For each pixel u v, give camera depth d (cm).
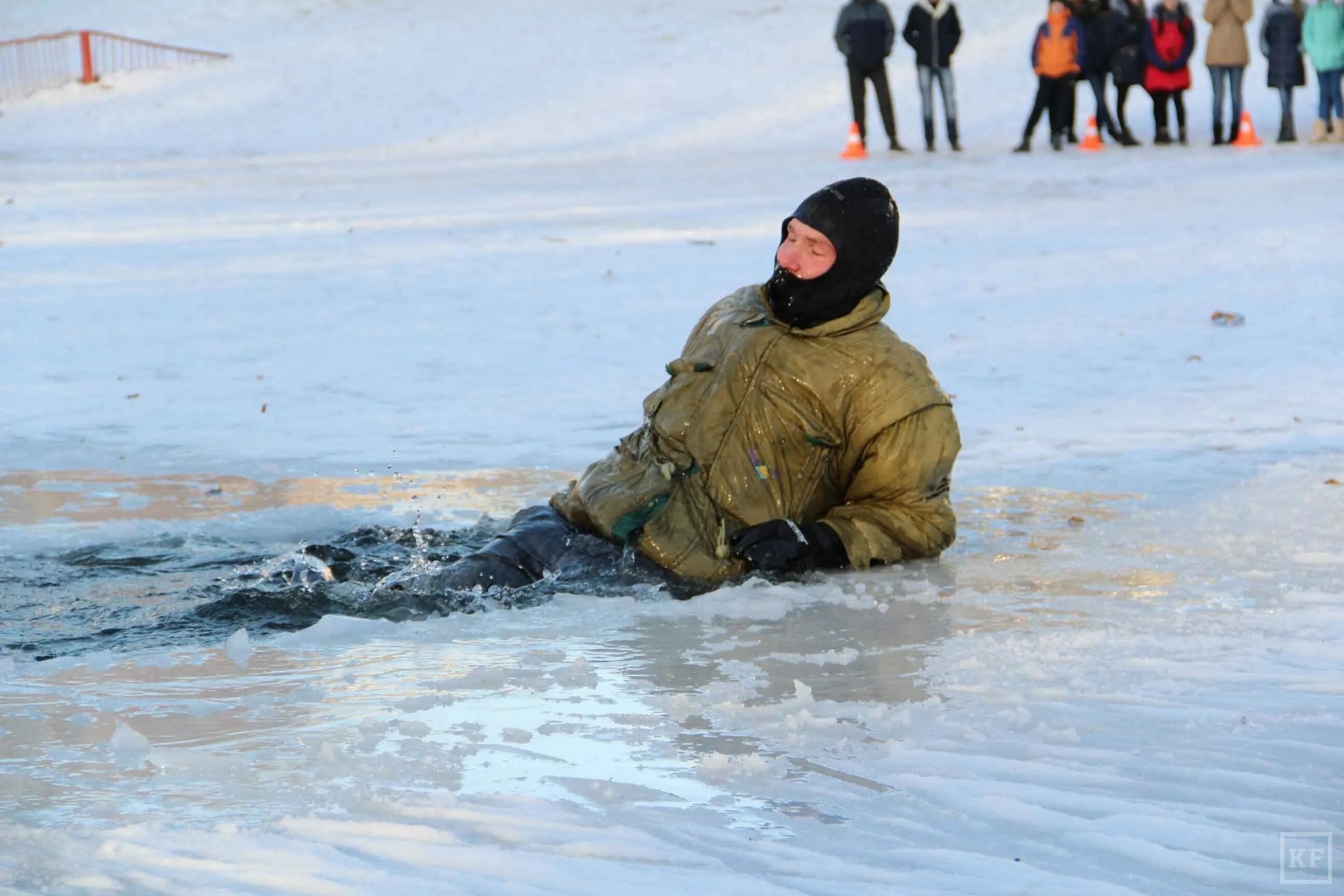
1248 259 3922
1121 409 2288
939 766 844
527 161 7912
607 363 2773
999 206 5297
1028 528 1570
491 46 11094
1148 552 1446
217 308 3528
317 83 10725
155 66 11875
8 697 991
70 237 5009
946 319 3222
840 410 1380
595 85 9919
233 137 9762
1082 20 6956
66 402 2453
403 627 1190
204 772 837
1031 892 677
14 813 775
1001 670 1044
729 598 1279
